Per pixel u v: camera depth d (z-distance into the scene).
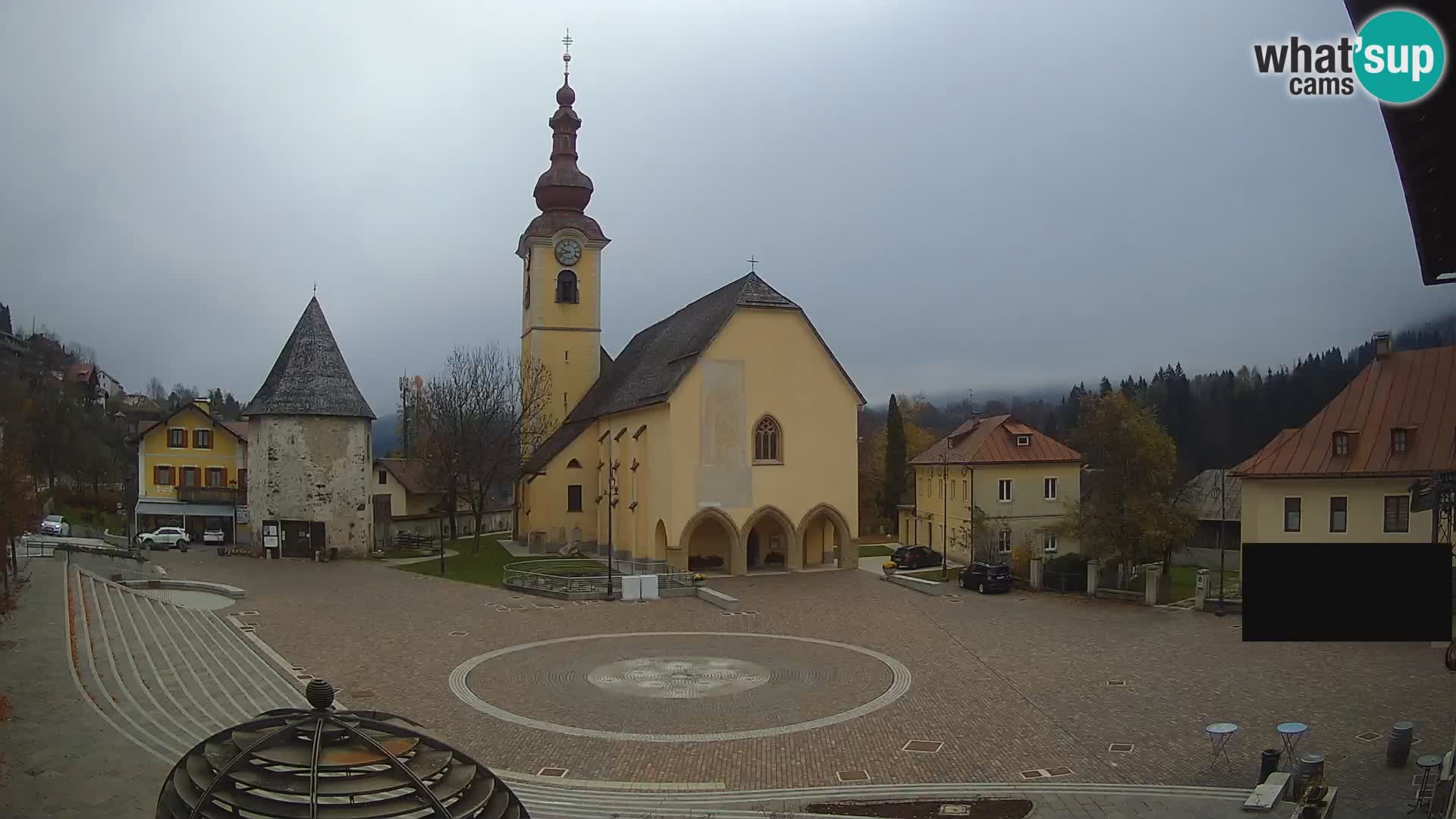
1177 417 98.19
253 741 9.84
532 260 74.06
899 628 36.97
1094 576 45.19
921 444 97.75
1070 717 23.88
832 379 55.19
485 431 68.00
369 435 62.78
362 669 29.14
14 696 20.42
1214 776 19.38
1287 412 90.88
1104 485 45.97
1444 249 11.43
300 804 8.95
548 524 65.00
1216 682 27.28
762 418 53.72
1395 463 41.06
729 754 21.27
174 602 40.22
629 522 57.25
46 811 14.28
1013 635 35.28
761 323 53.81
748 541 56.78
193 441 73.00
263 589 45.94
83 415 91.06
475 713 24.47
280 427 60.31
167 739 19.08
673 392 51.91
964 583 48.34
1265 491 43.72
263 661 29.42
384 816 8.96
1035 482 59.97
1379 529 41.38
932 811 16.91
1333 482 42.28
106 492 87.12
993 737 22.30
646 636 35.16
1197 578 42.06
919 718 23.98
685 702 25.62
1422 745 21.05
